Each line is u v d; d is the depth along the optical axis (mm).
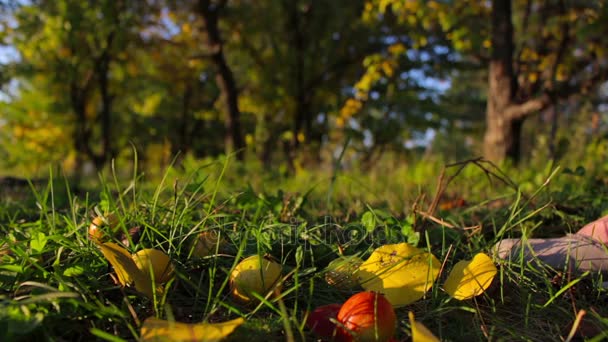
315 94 21141
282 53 19734
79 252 1544
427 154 6875
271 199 2512
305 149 11992
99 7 15523
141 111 24250
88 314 1227
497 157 8938
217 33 15992
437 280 1493
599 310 1428
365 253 1743
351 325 1106
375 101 19875
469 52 10102
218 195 3172
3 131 20984
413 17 10070
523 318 1411
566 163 5387
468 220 2551
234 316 1335
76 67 17453
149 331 995
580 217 2379
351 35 18547
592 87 8008
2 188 4141
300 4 18188
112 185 3504
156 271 1399
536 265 1737
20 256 1436
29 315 1077
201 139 29062
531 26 10352
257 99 20438
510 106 8789
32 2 15953
